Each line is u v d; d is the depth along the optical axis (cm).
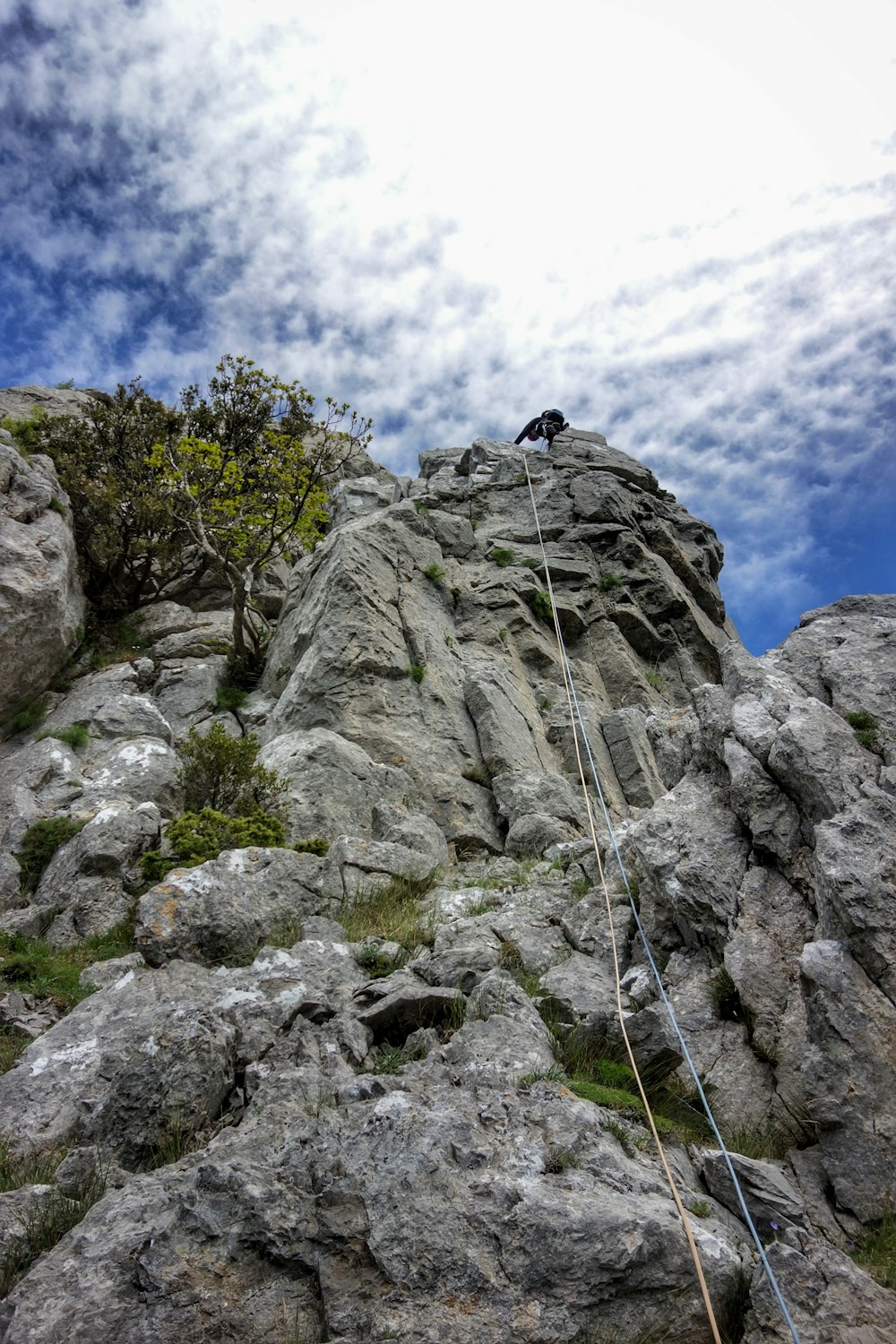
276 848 1112
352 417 2494
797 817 845
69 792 1395
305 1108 600
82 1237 490
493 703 1605
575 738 1488
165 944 927
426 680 1633
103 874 1134
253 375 2592
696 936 812
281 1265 473
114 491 2236
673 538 2531
